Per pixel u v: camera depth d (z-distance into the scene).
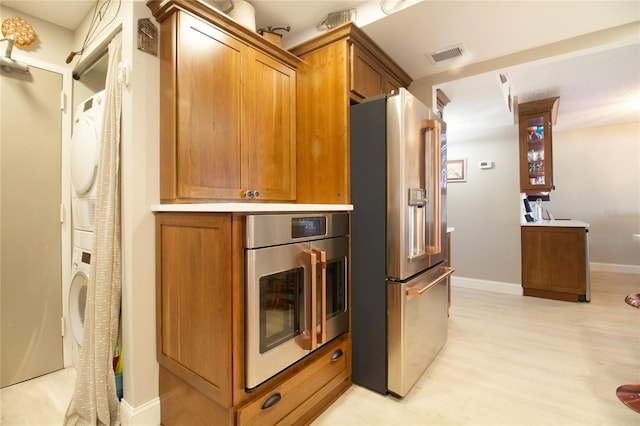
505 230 4.00
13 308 1.96
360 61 2.00
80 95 2.22
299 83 2.09
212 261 1.26
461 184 4.32
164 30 1.53
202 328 1.31
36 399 1.80
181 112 1.46
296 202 2.09
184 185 1.47
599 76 3.18
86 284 1.83
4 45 1.92
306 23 2.12
